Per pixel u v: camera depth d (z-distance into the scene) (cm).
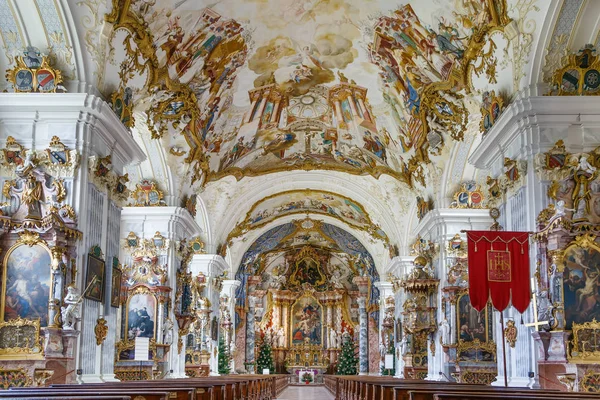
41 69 1380
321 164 3020
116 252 1559
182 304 2245
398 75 2120
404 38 1912
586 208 1351
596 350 1297
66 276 1326
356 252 4244
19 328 1302
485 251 1363
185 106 2056
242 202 3209
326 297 4825
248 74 2239
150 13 1583
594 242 1327
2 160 1360
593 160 1362
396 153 2542
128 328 2058
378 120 2469
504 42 1480
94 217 1426
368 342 4319
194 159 2289
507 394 795
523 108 1382
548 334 1308
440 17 1697
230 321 3806
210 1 1752
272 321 4784
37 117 1376
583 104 1373
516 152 1444
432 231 2358
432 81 1962
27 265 1322
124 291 2077
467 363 2155
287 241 4525
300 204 3722
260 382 2098
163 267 2127
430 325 2309
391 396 1261
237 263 3944
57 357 1285
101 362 1474
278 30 2047
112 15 1415
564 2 1344
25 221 1314
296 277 4831
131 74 1625
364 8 1897
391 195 3030
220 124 2398
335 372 4662
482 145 1611
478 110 1855
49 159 1359
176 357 2223
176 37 1767
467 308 2194
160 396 798
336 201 3509
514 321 1462
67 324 1297
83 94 1361
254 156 2830
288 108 2553
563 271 1322
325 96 2475
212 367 3072
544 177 1370
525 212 1395
